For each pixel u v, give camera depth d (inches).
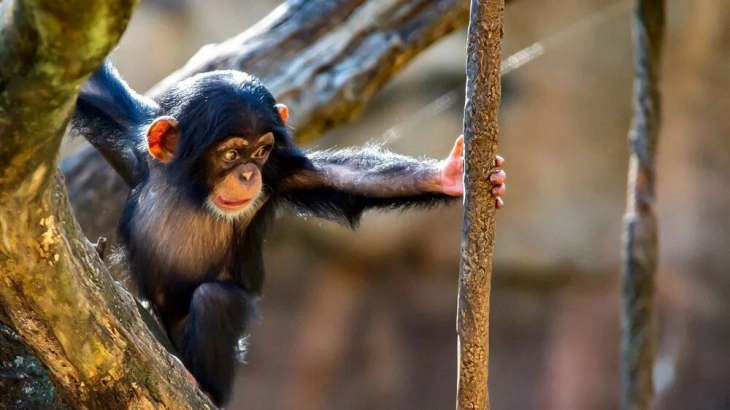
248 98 337.7
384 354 931.3
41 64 159.9
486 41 215.9
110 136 363.6
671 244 872.3
